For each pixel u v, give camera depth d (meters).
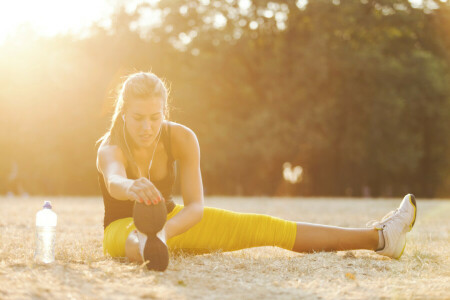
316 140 36.31
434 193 45.66
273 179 40.97
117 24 39.75
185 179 4.52
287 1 37.53
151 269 3.71
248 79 39.19
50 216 4.33
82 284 3.27
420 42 40.97
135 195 3.63
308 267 4.17
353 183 42.56
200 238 4.63
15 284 3.21
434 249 5.60
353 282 3.64
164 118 4.44
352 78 38.28
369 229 4.91
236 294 3.21
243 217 4.75
